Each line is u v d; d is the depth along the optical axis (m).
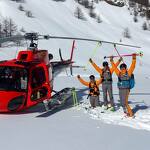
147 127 10.60
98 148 8.62
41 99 12.40
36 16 97.00
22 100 11.84
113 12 125.38
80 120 11.39
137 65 76.19
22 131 10.02
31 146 8.70
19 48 63.72
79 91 18.00
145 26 120.44
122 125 10.81
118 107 13.16
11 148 8.52
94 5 123.88
